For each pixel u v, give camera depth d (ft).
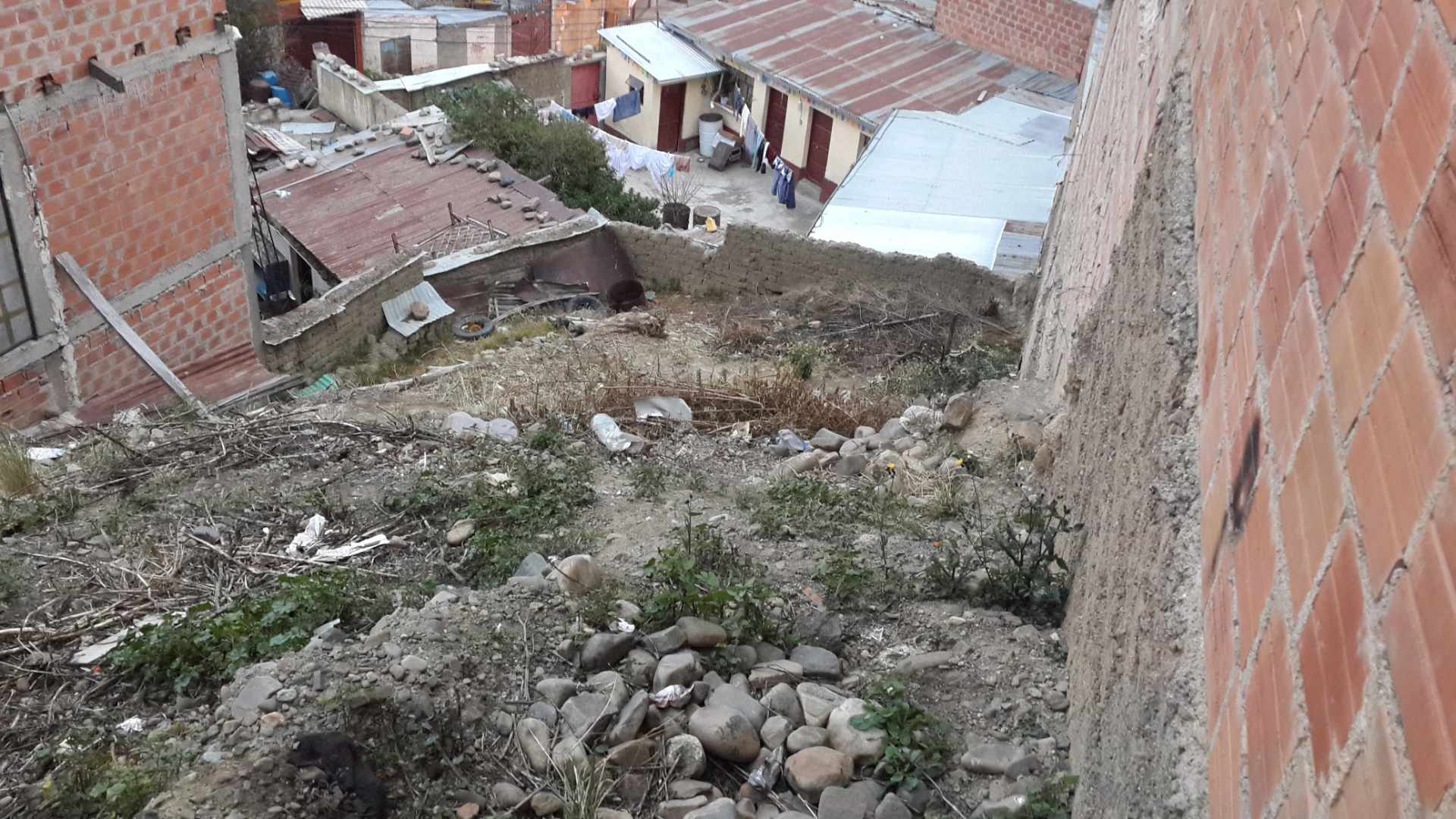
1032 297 43.27
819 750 12.28
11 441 22.57
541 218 51.60
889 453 23.57
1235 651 7.07
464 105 61.87
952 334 40.19
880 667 14.43
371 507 19.51
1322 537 5.70
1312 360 6.44
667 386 27.66
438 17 96.02
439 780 11.74
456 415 25.00
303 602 15.06
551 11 101.86
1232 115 10.79
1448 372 4.48
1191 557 8.86
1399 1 5.99
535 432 23.95
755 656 14.24
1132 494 11.46
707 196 81.10
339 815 11.01
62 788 11.05
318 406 27.45
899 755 12.16
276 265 50.47
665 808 11.61
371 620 15.02
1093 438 16.06
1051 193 53.57
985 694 13.57
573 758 12.03
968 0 78.23
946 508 19.75
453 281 45.98
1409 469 4.71
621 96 84.12
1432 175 5.00
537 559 16.62
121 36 27.04
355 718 11.85
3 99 24.79
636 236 49.96
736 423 26.27
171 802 10.59
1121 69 27.14
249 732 11.58
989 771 12.19
